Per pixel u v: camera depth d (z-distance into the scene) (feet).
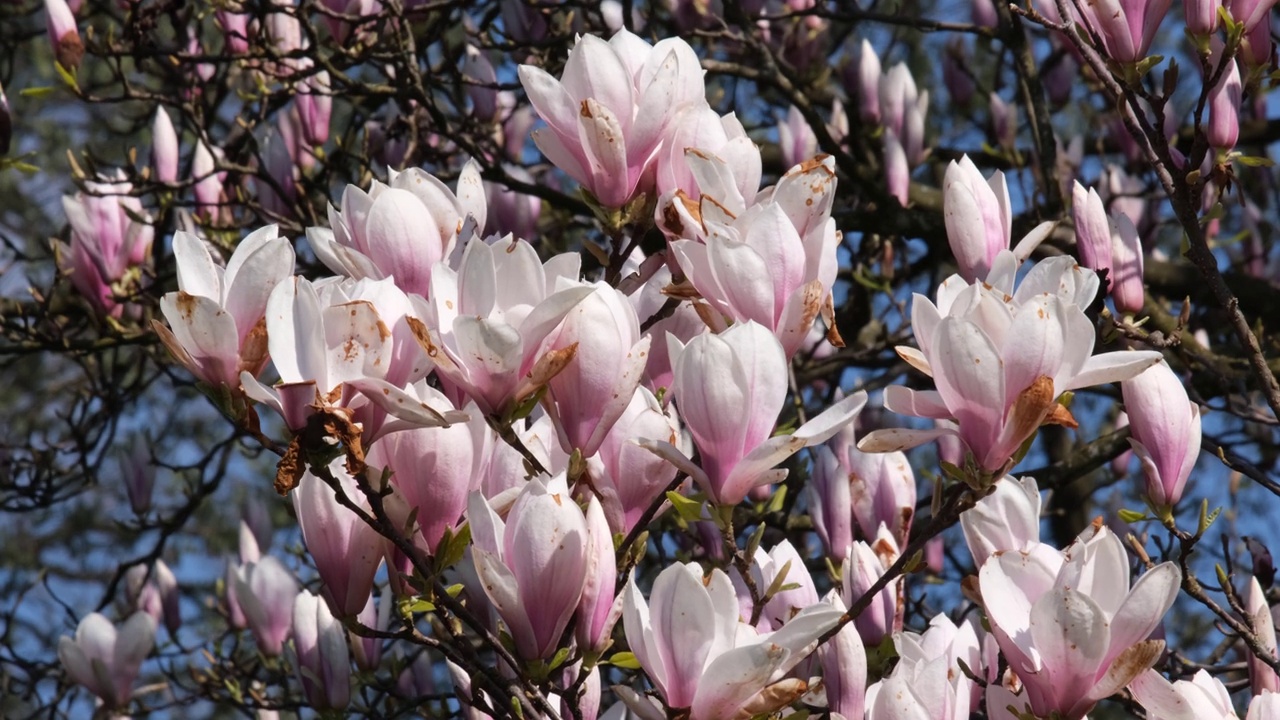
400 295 5.47
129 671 9.13
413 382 5.59
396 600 5.70
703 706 5.35
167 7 9.50
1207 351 9.15
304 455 5.32
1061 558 5.63
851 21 9.92
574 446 5.57
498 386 5.45
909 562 5.54
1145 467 6.36
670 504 5.84
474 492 5.51
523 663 5.49
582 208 9.18
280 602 8.92
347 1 9.70
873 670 6.34
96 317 10.01
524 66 5.88
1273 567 6.91
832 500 7.15
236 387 5.40
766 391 5.50
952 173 6.09
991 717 5.74
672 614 5.35
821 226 5.69
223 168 9.58
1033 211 9.64
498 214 10.01
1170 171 6.54
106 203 9.89
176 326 5.34
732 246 5.57
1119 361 5.47
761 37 10.52
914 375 10.41
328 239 6.00
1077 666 5.50
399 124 10.05
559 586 5.44
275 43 9.60
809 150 10.51
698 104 5.95
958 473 5.49
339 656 6.56
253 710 9.48
